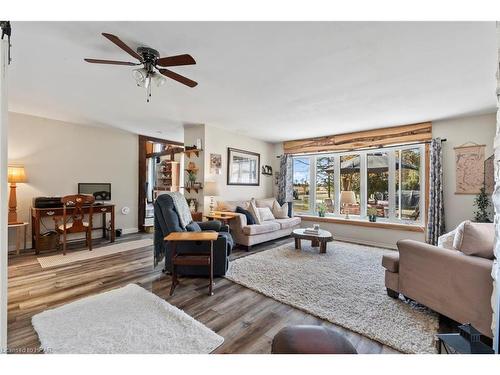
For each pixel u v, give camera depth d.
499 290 1.28
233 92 2.85
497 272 1.30
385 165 4.68
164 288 2.53
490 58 2.02
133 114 3.85
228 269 3.07
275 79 2.49
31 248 3.94
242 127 4.66
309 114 3.71
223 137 4.89
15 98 3.14
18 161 3.91
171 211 2.89
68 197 3.73
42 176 4.14
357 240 4.84
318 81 2.52
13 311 2.01
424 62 2.10
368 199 4.91
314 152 5.51
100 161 4.88
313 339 1.06
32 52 2.01
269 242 4.69
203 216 4.42
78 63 2.21
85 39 1.83
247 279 2.75
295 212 5.98
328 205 5.48
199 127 4.57
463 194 3.76
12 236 3.82
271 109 3.49
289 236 5.24
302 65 2.19
